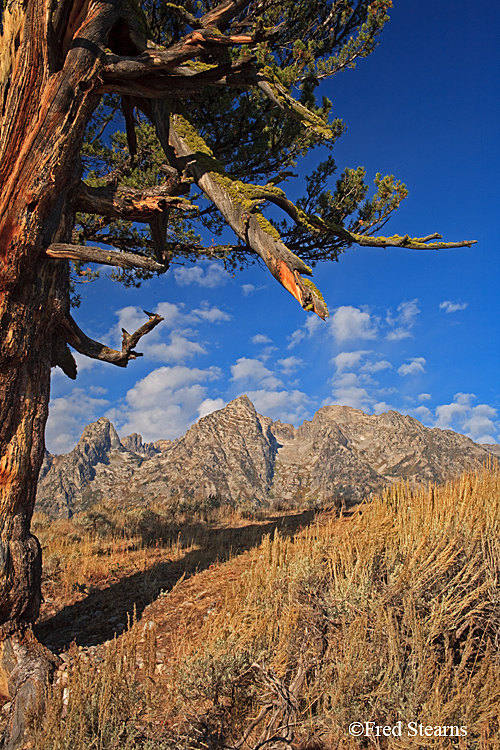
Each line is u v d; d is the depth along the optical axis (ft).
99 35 16.70
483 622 11.57
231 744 9.70
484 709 8.87
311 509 44.14
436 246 27.02
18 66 15.75
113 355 19.90
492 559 13.08
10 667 14.02
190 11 25.53
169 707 10.30
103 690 10.27
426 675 9.62
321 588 14.06
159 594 20.88
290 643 12.07
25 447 16.25
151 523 44.04
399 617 11.79
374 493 20.33
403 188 27.99
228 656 10.74
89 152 27.78
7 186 15.96
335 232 27.76
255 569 17.69
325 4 25.88
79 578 25.23
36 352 16.96
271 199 17.98
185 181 18.84
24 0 15.42
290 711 9.92
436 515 15.90
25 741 11.53
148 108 20.53
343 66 27.12
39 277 16.78
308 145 28.81
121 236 31.40
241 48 18.84
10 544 15.51
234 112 27.86
